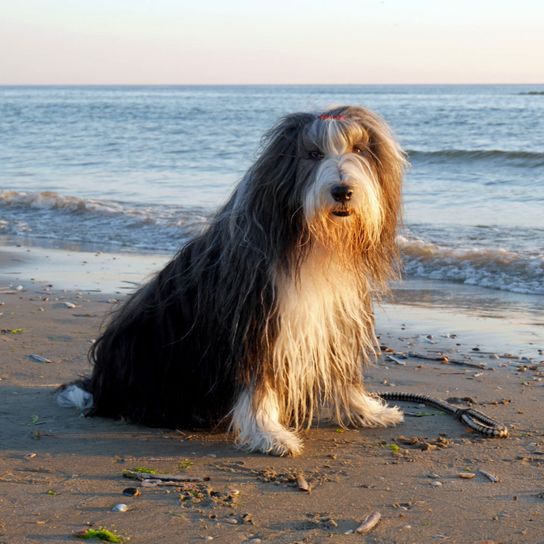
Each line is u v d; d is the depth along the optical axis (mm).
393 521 2996
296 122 3275
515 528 2963
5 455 3393
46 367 4246
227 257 3385
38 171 14289
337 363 3537
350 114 3289
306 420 3668
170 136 21234
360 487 3197
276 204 3277
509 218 8672
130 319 3662
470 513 3041
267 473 3283
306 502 3100
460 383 4164
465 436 3602
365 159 3258
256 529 2949
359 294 3482
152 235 8273
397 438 3578
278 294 3336
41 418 3711
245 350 3385
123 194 11180
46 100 60562
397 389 4090
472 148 17016
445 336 4891
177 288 3557
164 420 3619
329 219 3203
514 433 3623
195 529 2945
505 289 6031
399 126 23281
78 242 8047
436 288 6082
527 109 32875
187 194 11094
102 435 3568
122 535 2916
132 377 3627
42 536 2906
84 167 14805
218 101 55938
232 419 3516
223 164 14891
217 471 3303
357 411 3678
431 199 10148
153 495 3123
